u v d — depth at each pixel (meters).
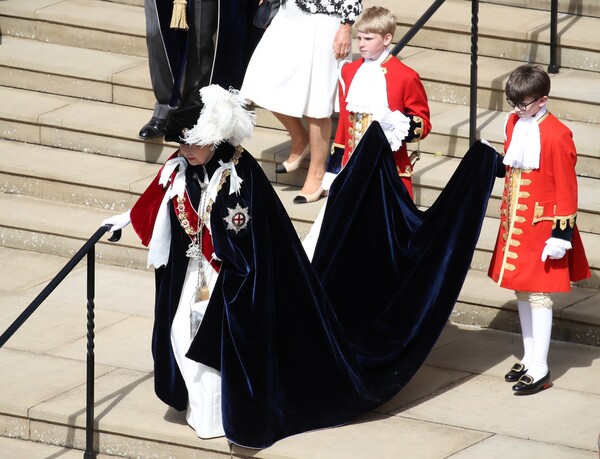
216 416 23.14
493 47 35.31
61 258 32.44
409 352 24.62
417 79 26.28
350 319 25.80
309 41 30.34
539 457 22.30
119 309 29.45
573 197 23.69
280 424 22.91
